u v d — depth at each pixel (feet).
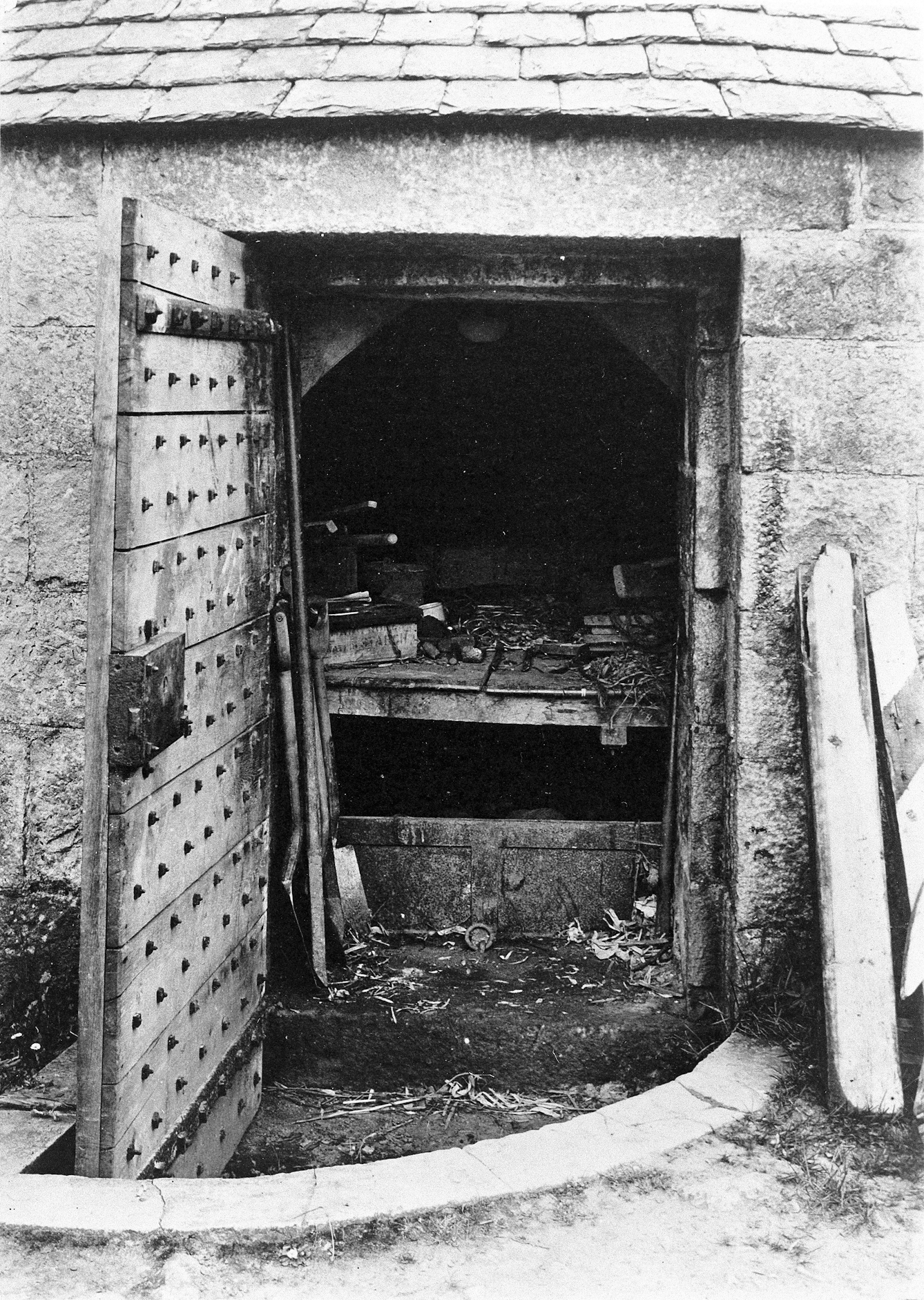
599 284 14.16
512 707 16.58
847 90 12.98
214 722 12.59
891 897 13.09
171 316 10.83
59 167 13.67
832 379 13.12
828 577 12.81
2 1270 9.45
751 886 13.64
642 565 17.65
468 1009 15.10
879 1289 9.40
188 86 13.43
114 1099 10.34
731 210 13.14
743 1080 12.30
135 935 10.60
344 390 22.17
